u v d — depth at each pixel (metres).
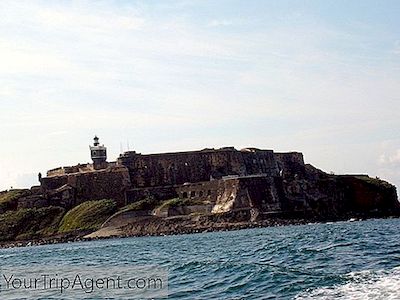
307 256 60.72
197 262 64.12
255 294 41.28
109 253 110.50
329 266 51.12
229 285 46.09
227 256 72.00
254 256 67.88
